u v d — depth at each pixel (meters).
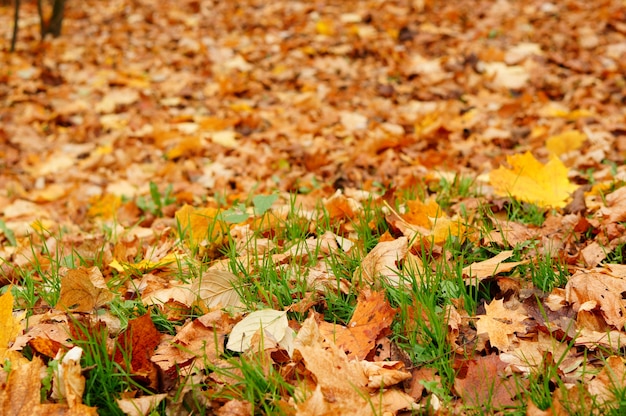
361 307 1.43
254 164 2.44
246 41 4.05
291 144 2.60
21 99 3.30
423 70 3.29
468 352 1.40
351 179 2.14
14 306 1.52
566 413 1.28
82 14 4.86
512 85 3.03
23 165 2.68
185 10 4.79
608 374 1.31
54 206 2.29
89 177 2.51
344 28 4.02
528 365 1.35
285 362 1.38
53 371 1.33
